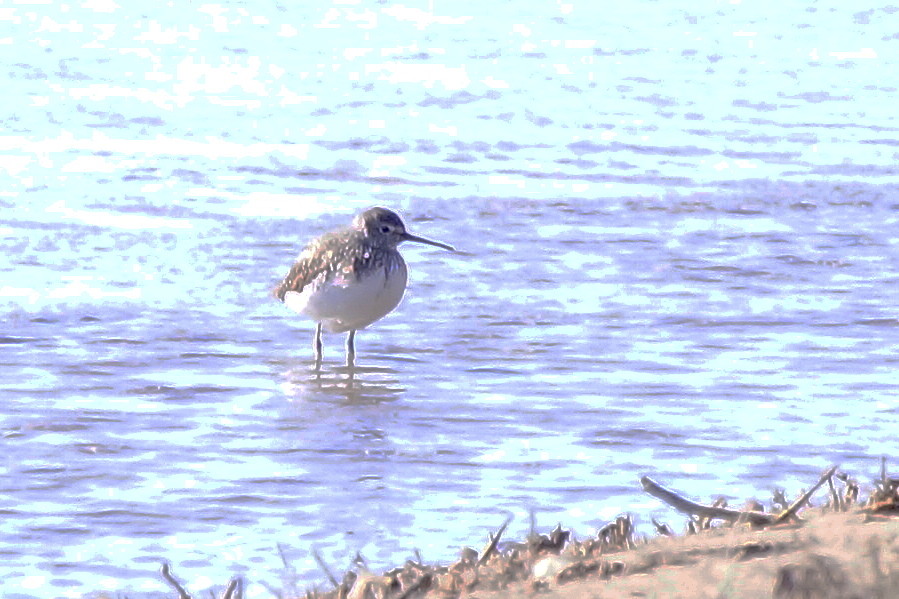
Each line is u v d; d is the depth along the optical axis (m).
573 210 25.08
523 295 20.28
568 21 47.19
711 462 13.81
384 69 39.09
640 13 48.88
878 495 8.62
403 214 24.86
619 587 7.40
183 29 44.81
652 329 18.67
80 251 22.03
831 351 17.61
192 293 20.22
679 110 34.28
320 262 18.05
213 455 14.27
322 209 25.09
